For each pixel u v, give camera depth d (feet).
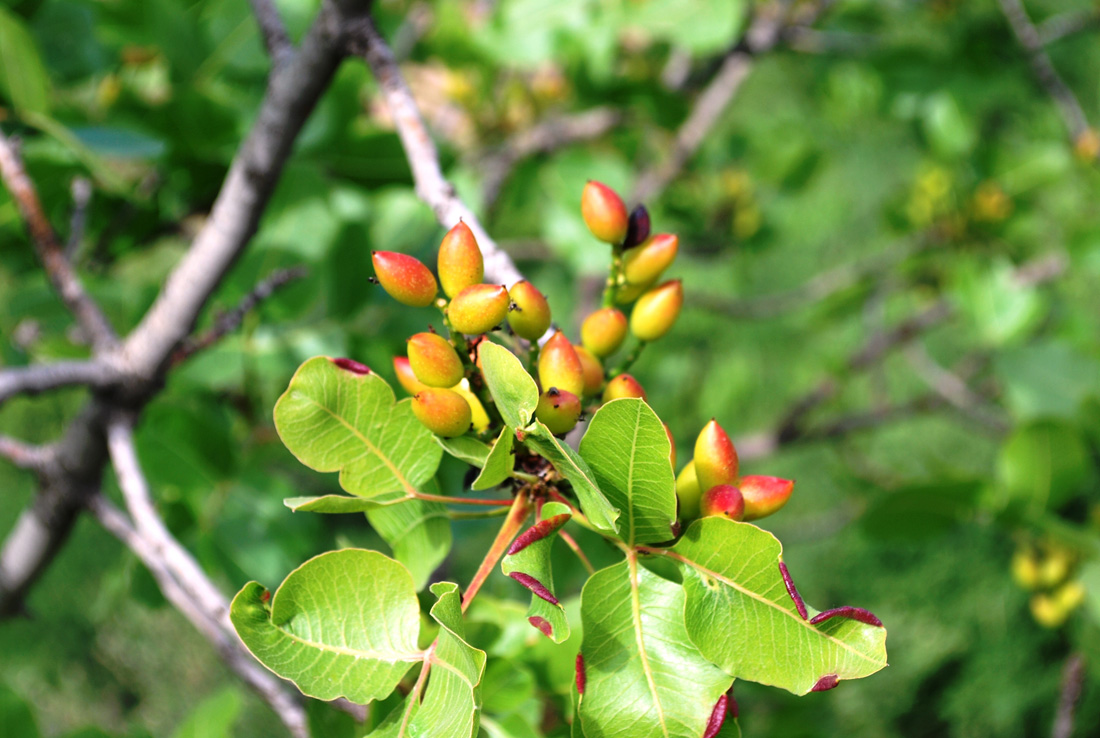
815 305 6.27
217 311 2.91
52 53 3.34
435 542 2.09
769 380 10.82
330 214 3.08
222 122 3.02
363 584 1.94
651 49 5.20
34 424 9.50
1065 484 3.26
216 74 3.27
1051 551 3.51
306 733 2.39
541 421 1.98
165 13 3.13
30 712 2.62
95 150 2.72
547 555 1.93
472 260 2.00
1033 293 4.75
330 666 1.92
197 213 3.36
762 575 1.93
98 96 3.62
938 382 5.79
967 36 5.11
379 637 1.94
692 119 5.39
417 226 3.42
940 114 5.17
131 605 10.14
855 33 5.52
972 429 9.13
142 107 3.10
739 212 5.95
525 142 4.96
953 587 11.26
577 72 4.36
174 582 2.52
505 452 1.95
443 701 1.88
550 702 2.28
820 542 11.75
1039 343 4.42
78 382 2.58
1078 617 3.64
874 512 3.51
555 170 4.44
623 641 1.94
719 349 8.61
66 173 2.83
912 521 3.54
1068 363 4.34
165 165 3.17
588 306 5.25
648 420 1.91
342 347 2.96
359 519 8.13
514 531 2.00
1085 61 10.11
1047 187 5.16
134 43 3.36
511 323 2.05
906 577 11.50
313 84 2.41
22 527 3.01
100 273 3.42
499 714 2.17
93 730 2.57
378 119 4.40
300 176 3.08
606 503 1.87
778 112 9.44
